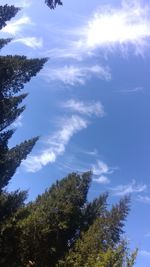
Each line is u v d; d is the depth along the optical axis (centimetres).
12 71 3738
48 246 4706
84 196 5559
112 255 3084
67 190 5359
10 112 4059
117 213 5219
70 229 5209
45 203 4984
